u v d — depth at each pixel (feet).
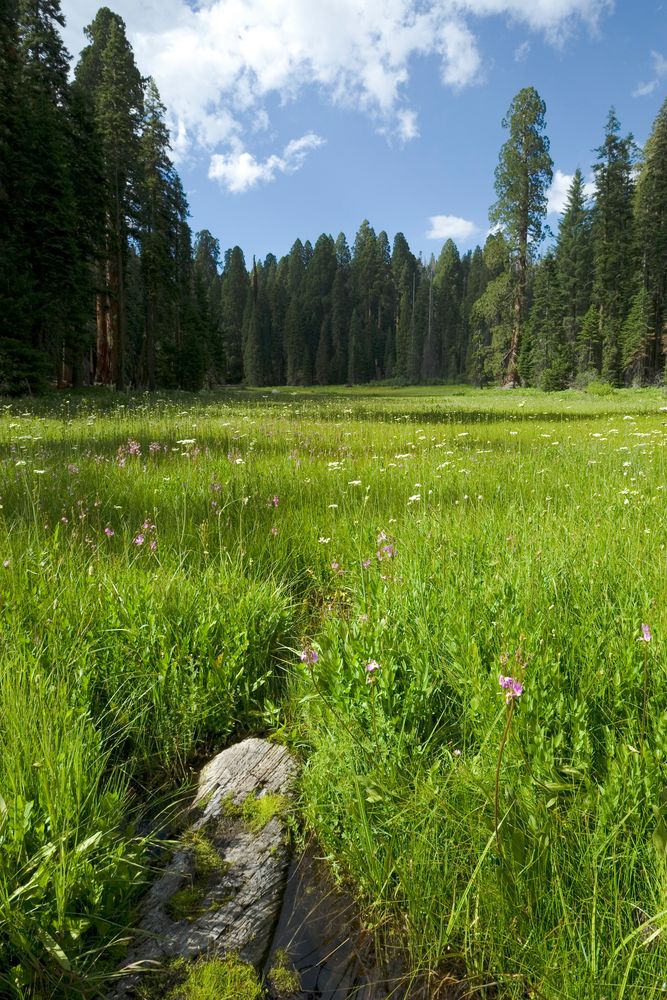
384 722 6.85
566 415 62.59
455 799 5.82
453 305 396.37
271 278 507.30
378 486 18.78
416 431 36.29
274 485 18.48
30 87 93.71
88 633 8.53
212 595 9.73
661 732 5.98
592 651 7.51
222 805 6.99
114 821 6.07
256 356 385.09
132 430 33.71
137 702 8.00
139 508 15.31
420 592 9.47
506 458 25.55
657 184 181.47
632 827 5.32
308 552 13.35
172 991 4.94
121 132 119.24
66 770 5.92
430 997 4.92
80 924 5.01
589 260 212.43
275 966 5.21
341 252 484.33
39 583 9.41
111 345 126.82
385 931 5.48
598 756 6.40
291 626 10.28
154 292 142.72
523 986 4.72
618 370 176.96
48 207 86.89
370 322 416.67
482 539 12.24
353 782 6.25
